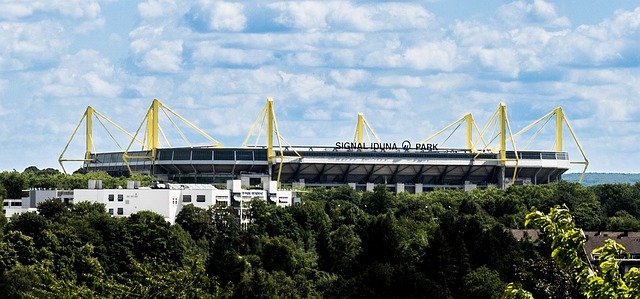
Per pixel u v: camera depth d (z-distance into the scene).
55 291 156.88
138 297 152.88
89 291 153.75
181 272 155.50
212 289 183.25
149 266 162.12
